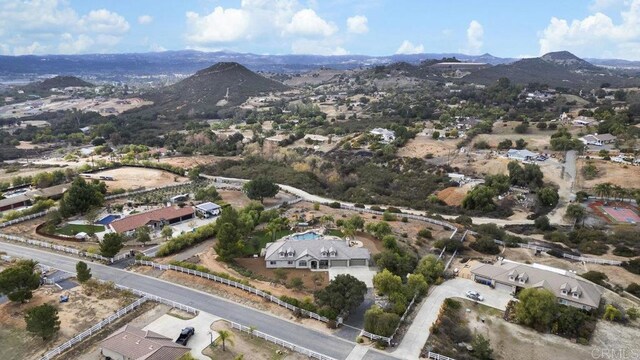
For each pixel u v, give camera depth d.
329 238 104.06
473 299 80.12
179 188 156.50
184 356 57.97
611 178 157.50
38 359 60.19
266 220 116.12
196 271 85.44
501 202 146.38
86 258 94.88
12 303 75.00
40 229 112.69
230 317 71.62
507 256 101.19
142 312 72.62
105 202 137.88
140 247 102.62
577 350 66.69
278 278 84.44
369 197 154.38
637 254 100.56
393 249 95.06
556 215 135.12
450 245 101.88
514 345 67.62
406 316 73.06
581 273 91.62
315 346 64.19
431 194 159.25
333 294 70.31
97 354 61.72
